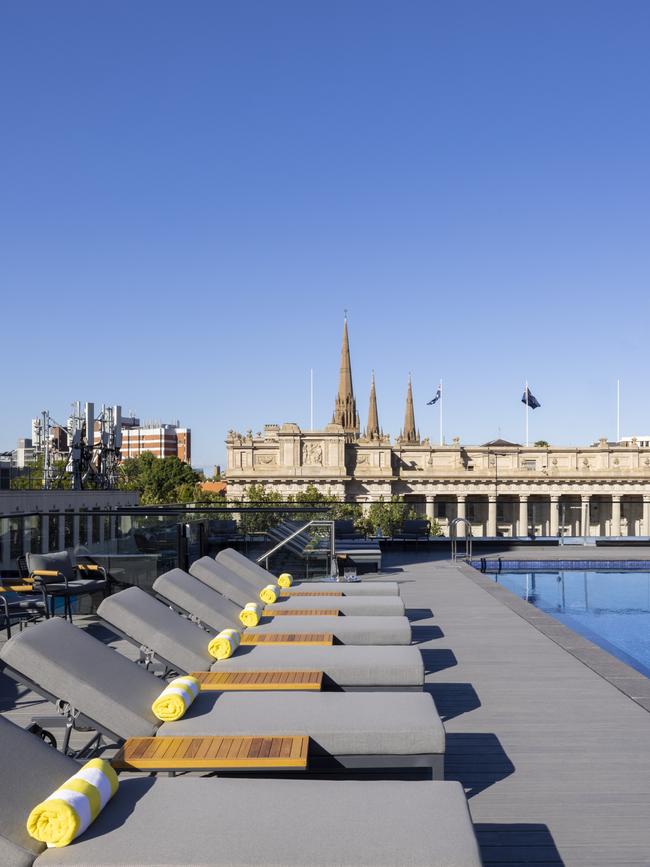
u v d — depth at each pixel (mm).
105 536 12875
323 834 3693
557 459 96938
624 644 13781
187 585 8898
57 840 3600
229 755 4750
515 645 10812
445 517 100438
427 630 11914
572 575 21906
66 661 5355
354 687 6949
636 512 101375
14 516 12297
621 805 5500
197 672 6711
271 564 15969
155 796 4125
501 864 4684
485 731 7117
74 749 6238
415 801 4039
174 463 110375
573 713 7656
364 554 19000
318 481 89812
